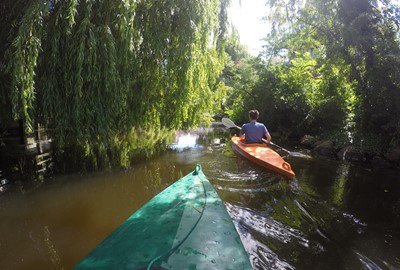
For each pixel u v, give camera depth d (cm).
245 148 611
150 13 510
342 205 396
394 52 748
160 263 197
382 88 755
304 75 1105
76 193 423
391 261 268
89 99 441
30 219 342
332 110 938
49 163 560
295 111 1068
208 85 717
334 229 325
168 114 619
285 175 488
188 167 554
